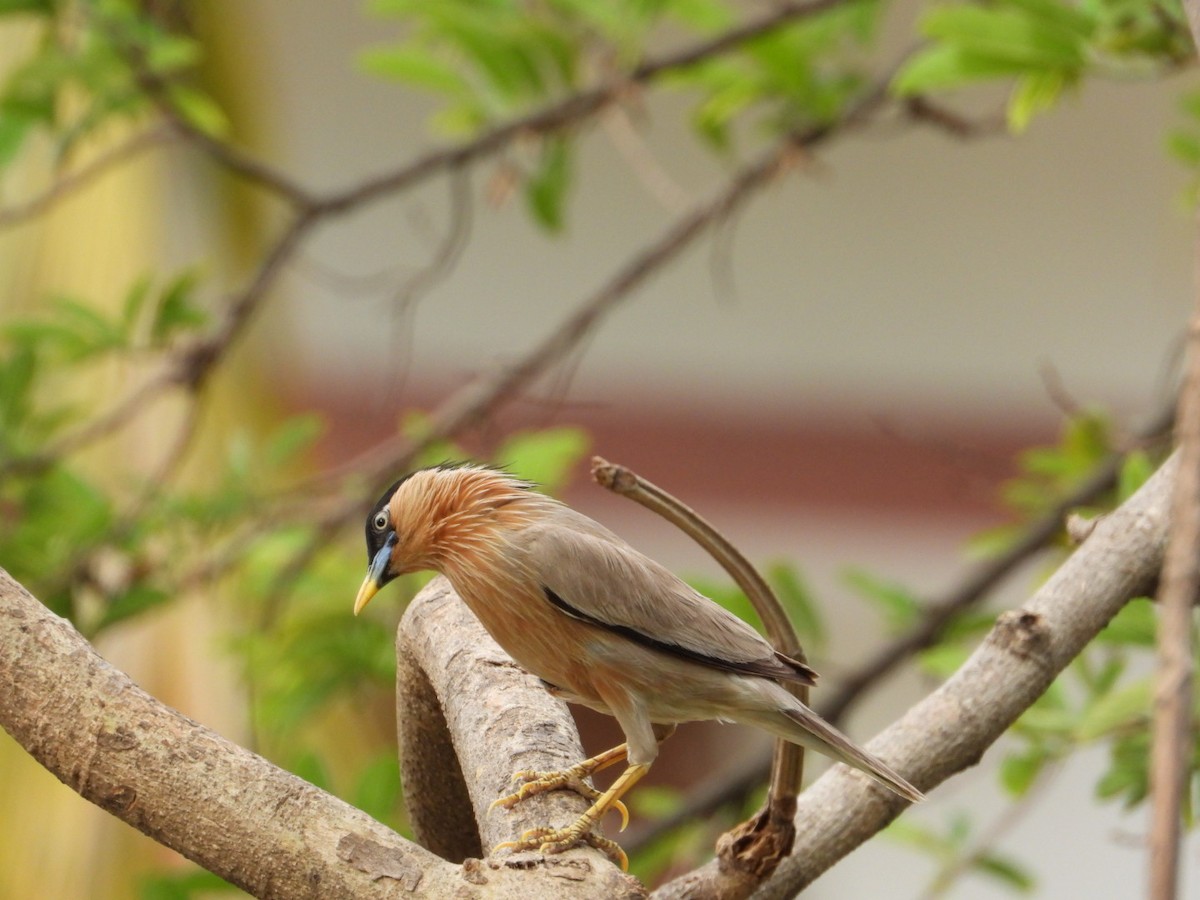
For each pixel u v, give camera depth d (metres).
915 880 16.11
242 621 11.23
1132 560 5.30
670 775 17.38
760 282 18.03
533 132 10.81
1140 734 7.44
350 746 10.61
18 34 11.61
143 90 10.18
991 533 11.88
